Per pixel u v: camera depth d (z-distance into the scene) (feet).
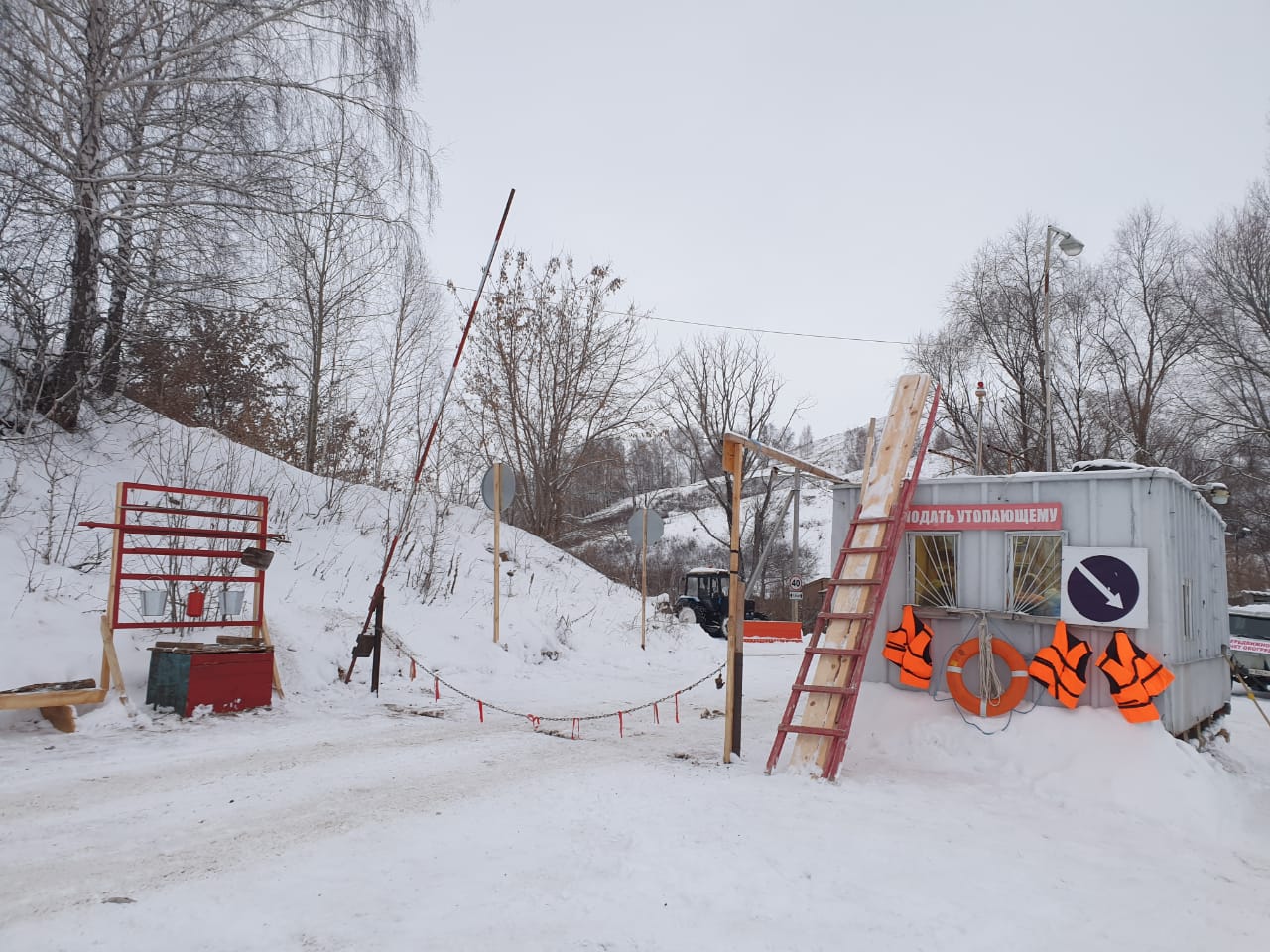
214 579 30.25
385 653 38.63
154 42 45.03
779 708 38.29
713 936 12.80
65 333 43.29
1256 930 14.19
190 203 43.29
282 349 64.34
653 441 114.01
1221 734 33.35
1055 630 26.21
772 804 20.29
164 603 28.68
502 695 37.47
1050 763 24.00
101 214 41.42
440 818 18.19
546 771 23.09
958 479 28.55
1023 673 26.07
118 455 44.47
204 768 21.67
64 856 14.97
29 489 37.86
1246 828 21.29
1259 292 112.57
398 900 13.57
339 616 39.50
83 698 24.95
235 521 44.11
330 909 13.08
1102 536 26.03
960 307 123.24
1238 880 16.96
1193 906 15.14
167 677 27.73
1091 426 118.83
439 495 66.33
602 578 72.43
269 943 11.82
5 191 39.75
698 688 44.19
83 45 42.78
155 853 15.33
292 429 71.77
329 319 71.15
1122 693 24.29
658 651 58.13
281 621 36.37
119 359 47.09
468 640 44.27
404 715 30.81
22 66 39.73
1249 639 56.85
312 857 15.44
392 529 54.95
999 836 18.80
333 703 31.99
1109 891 15.67
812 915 13.74
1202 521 31.40
